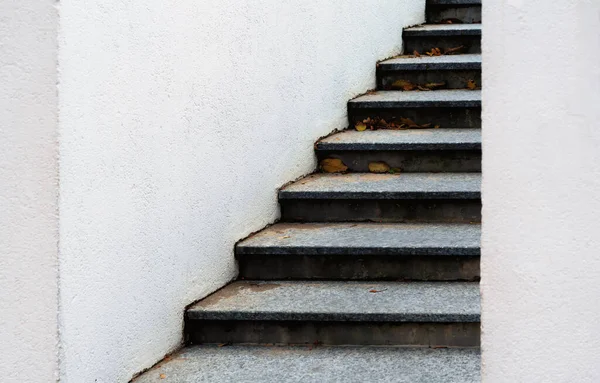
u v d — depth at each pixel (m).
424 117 5.26
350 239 3.91
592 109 1.95
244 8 3.96
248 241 3.96
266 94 4.25
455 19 6.91
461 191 4.18
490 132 2.01
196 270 3.52
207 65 3.59
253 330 3.40
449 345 3.25
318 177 4.77
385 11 6.03
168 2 3.22
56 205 2.52
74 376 2.62
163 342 3.23
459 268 3.71
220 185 3.75
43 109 2.51
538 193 1.99
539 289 1.99
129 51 2.93
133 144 2.97
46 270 2.53
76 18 2.59
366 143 4.80
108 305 2.81
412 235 3.95
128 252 2.95
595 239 1.96
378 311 3.28
